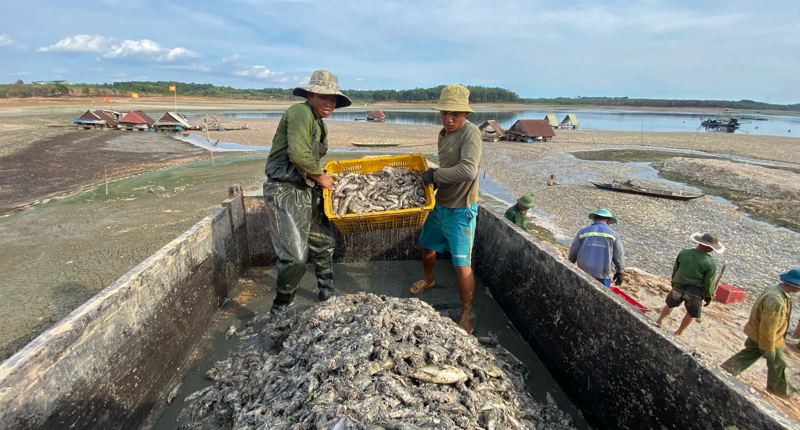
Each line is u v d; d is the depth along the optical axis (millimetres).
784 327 4645
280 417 2215
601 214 5246
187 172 19406
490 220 4707
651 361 2238
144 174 18891
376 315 2791
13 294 7992
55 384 1916
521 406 2609
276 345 3225
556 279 3215
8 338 6660
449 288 4680
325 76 3654
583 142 36000
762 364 5602
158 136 33469
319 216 4145
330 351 2523
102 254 9859
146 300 2734
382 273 5008
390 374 2342
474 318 4125
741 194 16938
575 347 2951
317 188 4039
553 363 3260
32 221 12055
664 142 36656
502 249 4340
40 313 7398
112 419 2342
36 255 9758
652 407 2221
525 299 3760
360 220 3893
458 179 3502
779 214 13594
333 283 4707
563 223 12945
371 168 4742
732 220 13156
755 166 20844
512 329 3965
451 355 2594
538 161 25141
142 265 2797
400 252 5332
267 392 2490
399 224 4102
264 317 3879
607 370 2598
